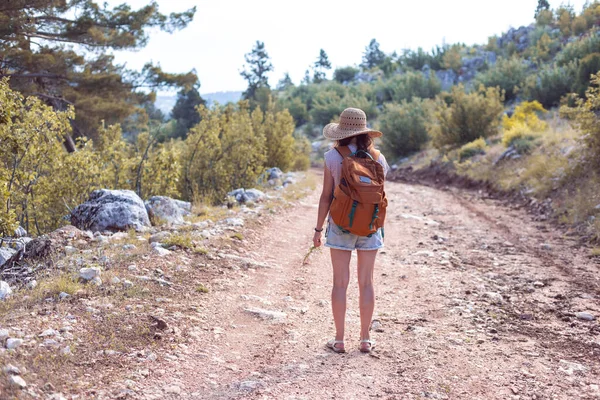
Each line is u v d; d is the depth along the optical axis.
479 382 3.60
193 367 3.71
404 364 3.90
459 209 13.80
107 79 19.19
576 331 4.76
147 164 11.41
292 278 6.53
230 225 8.90
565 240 9.35
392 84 71.69
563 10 65.00
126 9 19.52
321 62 143.00
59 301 4.56
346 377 3.63
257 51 101.00
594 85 29.42
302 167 31.05
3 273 5.43
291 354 4.07
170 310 4.73
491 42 72.12
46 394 3.00
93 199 8.25
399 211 13.30
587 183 11.90
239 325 4.70
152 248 6.61
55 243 6.41
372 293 4.11
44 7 17.08
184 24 20.09
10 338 3.57
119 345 3.84
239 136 15.99
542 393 3.44
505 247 8.85
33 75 17.92
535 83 36.34
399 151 36.16
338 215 3.82
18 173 7.54
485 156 21.05
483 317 5.17
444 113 27.30
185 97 73.31
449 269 7.27
